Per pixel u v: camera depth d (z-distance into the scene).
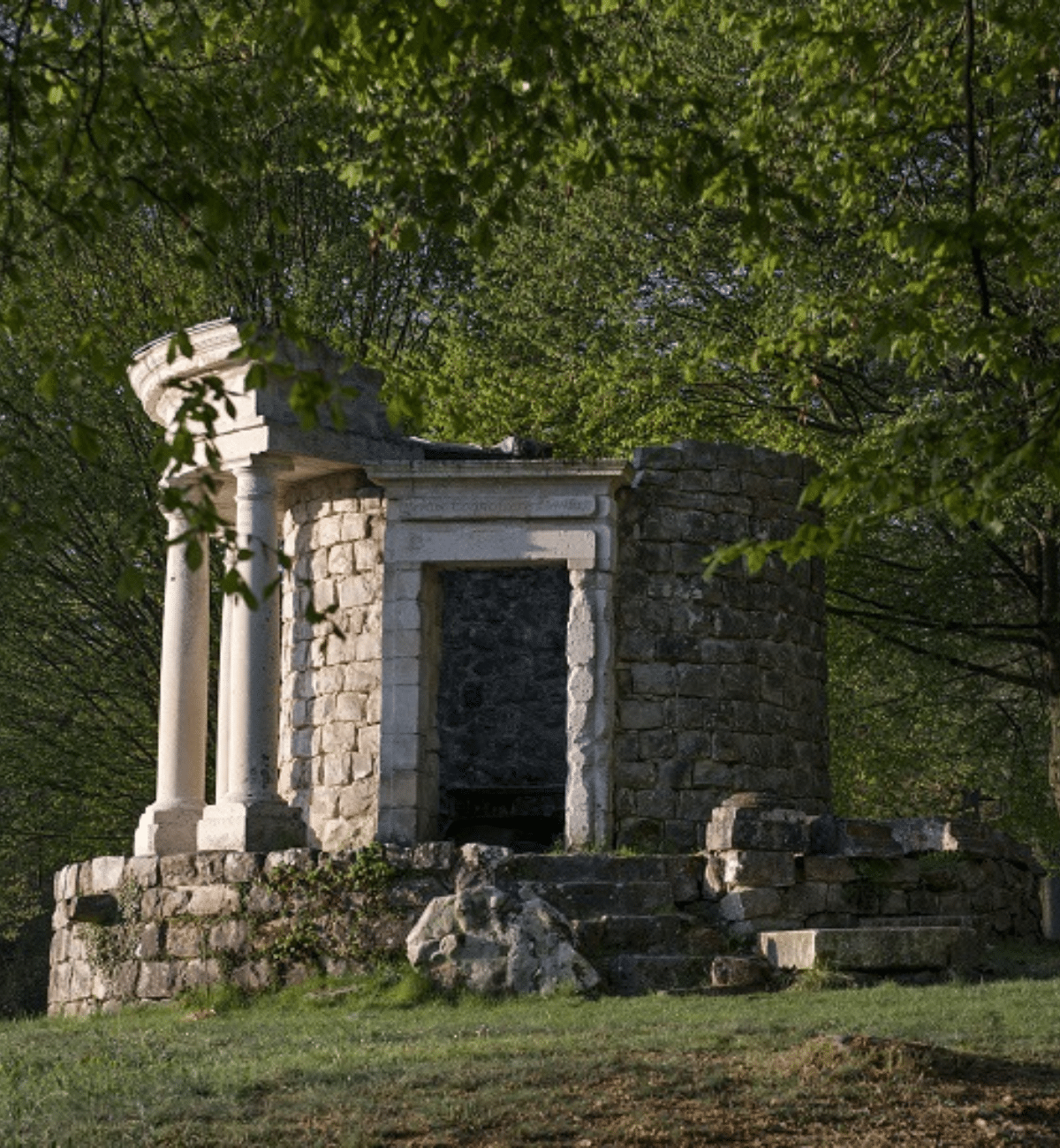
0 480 19.16
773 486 20.77
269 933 17.64
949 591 25.64
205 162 10.08
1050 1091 10.51
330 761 19.91
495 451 21.28
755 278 14.88
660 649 19.77
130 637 29.08
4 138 15.73
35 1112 10.63
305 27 9.05
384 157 10.85
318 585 20.48
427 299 30.30
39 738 28.41
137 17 10.11
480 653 23.33
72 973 19.53
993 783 28.73
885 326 10.56
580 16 14.88
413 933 16.34
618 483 19.73
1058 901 20.62
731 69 21.50
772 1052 11.50
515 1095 10.40
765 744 20.11
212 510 7.68
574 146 11.87
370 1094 10.64
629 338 24.53
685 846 19.39
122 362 8.88
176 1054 12.95
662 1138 9.54
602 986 15.66
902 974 15.69
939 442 9.02
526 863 17.23
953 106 13.48
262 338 8.57
